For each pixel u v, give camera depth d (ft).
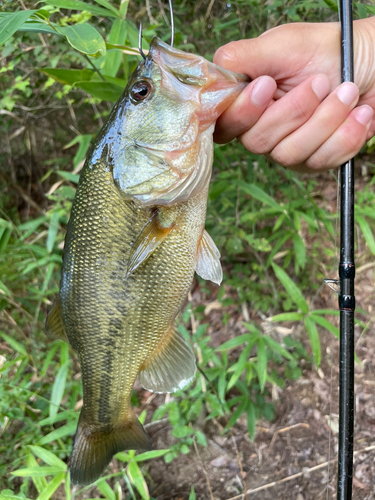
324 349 1.93
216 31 1.88
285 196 2.24
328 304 2.04
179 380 0.98
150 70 0.85
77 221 0.91
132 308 0.92
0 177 2.55
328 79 0.85
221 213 2.11
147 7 1.80
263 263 2.15
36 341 1.84
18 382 1.60
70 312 0.95
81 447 1.02
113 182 0.88
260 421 1.77
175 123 0.85
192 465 1.67
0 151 2.71
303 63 0.89
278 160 0.92
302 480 1.59
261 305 2.00
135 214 0.88
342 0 0.81
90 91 1.19
